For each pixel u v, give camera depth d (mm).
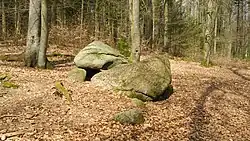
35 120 9211
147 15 34531
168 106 12008
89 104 10922
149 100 12234
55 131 8555
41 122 9117
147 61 12930
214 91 15039
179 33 36594
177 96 13359
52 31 30578
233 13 50125
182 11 41375
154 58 13211
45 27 15680
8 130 8281
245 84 18297
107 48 14531
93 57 13734
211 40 26344
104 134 8750
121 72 12711
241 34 51438
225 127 10680
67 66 17547
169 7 37469
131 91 12133
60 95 11258
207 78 18359
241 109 13047
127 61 14562
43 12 15492
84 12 39094
